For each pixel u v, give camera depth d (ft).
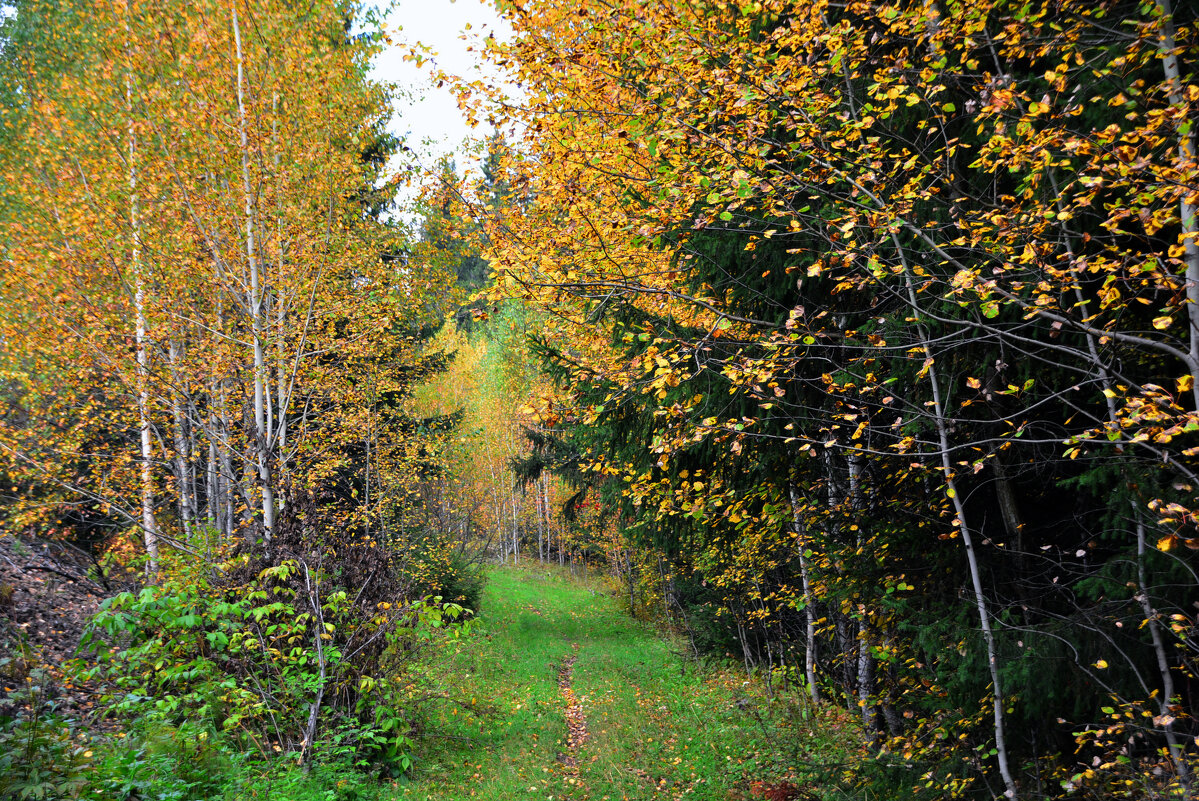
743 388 15.74
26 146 33.60
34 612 28.68
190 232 30.71
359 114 35.32
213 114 30.14
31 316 30.19
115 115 32.50
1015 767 15.40
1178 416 9.89
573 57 15.62
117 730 20.18
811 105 13.57
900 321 15.08
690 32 14.46
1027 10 11.12
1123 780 12.16
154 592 18.65
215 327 34.83
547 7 16.28
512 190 18.02
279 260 31.78
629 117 15.24
